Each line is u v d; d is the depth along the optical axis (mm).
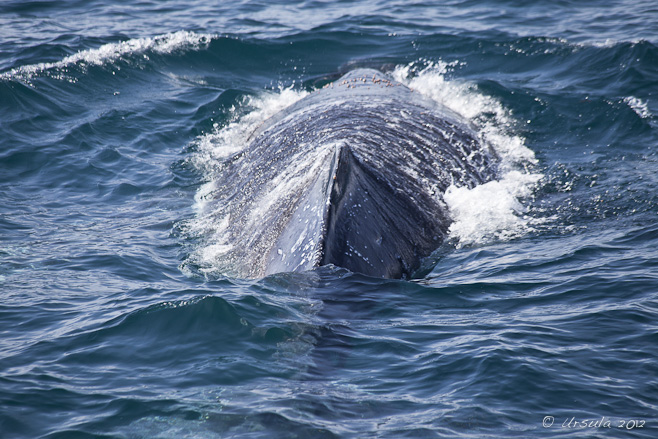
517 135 52375
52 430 21031
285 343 25422
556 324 27016
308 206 31875
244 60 67750
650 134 50938
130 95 59938
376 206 33125
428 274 32500
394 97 49250
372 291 29078
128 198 43844
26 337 26844
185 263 34875
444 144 43781
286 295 28547
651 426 20906
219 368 23922
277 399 21969
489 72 64812
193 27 76125
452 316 27891
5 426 21172
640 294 29156
